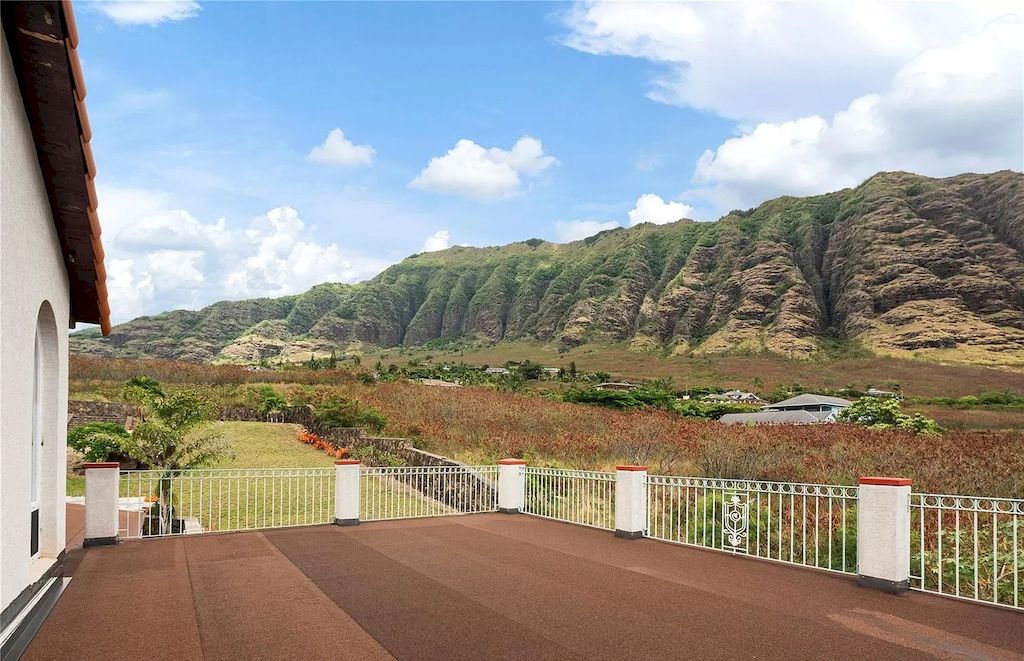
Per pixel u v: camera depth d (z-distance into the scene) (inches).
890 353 5113.2
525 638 246.5
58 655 230.4
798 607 287.9
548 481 569.3
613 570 356.5
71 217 308.2
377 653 231.5
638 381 4375.0
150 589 315.0
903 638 248.5
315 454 1010.7
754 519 525.3
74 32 228.5
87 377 1654.8
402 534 462.9
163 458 645.3
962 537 437.4
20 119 247.9
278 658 227.1
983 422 2400.3
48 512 324.2
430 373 3501.5
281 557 386.3
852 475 643.5
